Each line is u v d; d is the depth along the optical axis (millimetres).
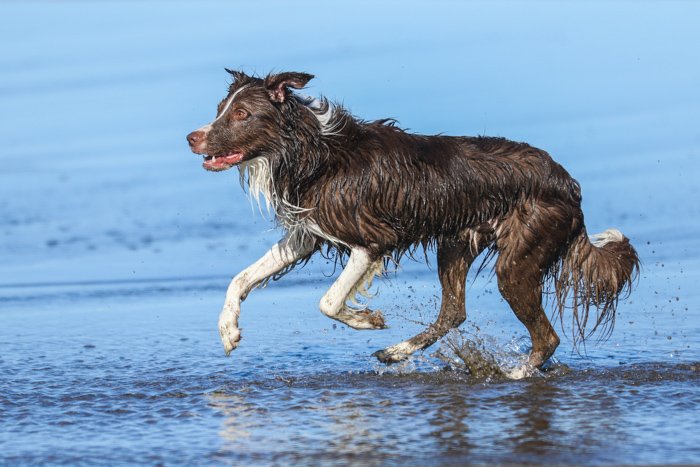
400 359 13391
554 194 12922
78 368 12953
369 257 12695
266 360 13477
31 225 24547
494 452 9188
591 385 11844
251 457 9227
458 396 11336
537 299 12984
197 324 15797
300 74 12250
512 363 12758
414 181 12625
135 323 15867
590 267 13359
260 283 13117
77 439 9883
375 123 12953
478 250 13250
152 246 22281
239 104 12336
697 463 8758
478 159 12875
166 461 9172
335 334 15102
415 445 9438
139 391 11727
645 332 14820
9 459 9297
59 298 17859
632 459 8922
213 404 11109
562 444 9398
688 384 11812
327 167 12469
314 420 10383
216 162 12461
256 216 25016
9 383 12141
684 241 21500
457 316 13648
